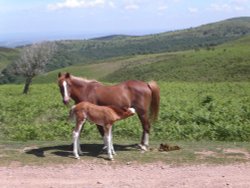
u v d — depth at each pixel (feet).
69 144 50.90
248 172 39.83
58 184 35.47
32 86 210.79
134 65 436.35
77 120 43.75
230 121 68.18
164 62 398.83
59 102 99.45
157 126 64.23
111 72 437.58
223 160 43.68
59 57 613.11
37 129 62.95
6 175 37.76
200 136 60.59
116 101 45.21
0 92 174.09
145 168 40.60
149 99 46.34
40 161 42.14
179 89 167.43
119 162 42.34
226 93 148.15
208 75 317.83
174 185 35.58
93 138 60.18
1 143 51.08
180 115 71.82
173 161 42.93
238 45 495.00
